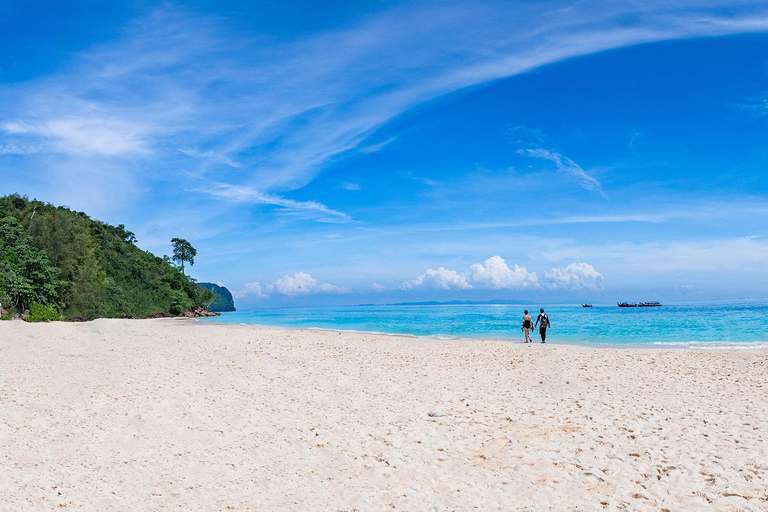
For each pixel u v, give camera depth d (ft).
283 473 27.02
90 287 219.61
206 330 125.80
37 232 212.02
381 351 79.66
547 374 56.80
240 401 44.09
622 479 24.14
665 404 39.91
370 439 32.89
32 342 86.33
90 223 334.24
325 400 44.62
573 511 20.93
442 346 86.53
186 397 45.29
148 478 26.23
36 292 190.80
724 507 20.59
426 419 37.45
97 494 23.99
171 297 342.03
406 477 26.05
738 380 50.29
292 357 71.41
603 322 180.55
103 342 91.20
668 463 25.85
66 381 52.37
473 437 32.60
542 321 93.86
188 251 393.70
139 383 51.65
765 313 249.14
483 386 50.47
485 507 21.84
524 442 30.78
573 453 28.32
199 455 30.04
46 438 32.89
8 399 43.34
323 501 23.13
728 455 26.58
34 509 22.08
